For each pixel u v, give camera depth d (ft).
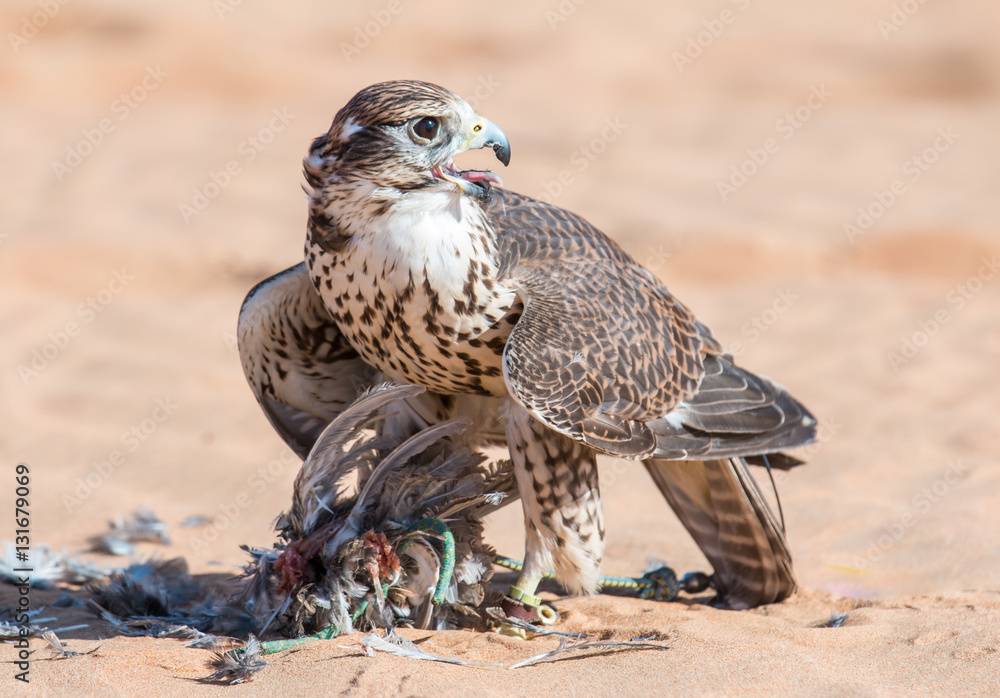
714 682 19.71
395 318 23.72
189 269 69.31
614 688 19.60
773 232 74.64
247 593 23.86
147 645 22.85
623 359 24.07
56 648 22.03
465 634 23.49
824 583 27.76
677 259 70.74
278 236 76.74
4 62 131.34
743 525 26.27
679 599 27.55
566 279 24.62
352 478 26.11
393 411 26.50
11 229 75.92
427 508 24.14
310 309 25.90
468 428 26.43
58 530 33.83
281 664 21.02
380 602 23.00
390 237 23.03
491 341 24.06
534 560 24.70
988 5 161.17
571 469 24.22
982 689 19.42
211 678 20.51
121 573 26.71
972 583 26.91
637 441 23.91
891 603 25.35
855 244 72.38
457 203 23.36
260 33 147.64
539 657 21.44
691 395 25.66
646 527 33.30
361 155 22.66
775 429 25.79
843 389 46.68
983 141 106.73
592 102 127.54
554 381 22.80
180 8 148.36
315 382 27.14
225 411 45.78
